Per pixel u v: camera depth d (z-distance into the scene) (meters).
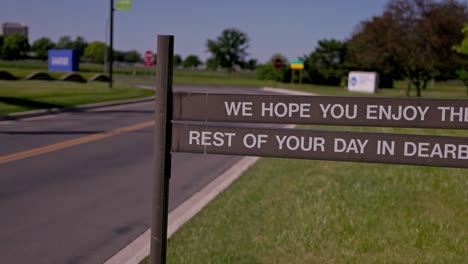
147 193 8.80
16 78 42.88
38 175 10.09
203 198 8.02
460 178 9.20
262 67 77.62
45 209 7.73
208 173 10.82
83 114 22.42
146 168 11.00
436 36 40.72
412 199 7.76
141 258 5.41
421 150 3.18
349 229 6.18
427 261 5.23
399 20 41.97
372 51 43.50
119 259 5.62
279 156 3.35
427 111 3.15
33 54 127.06
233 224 6.45
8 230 6.71
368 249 5.57
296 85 67.19
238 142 3.39
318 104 3.28
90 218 7.30
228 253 5.40
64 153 12.64
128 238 6.47
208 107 3.40
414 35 41.50
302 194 7.97
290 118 3.32
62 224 7.00
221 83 64.94
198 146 3.43
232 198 7.86
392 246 5.67
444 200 7.75
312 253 5.43
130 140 15.11
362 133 3.24
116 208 7.84
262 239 5.84
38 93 28.23
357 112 3.24
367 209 7.10
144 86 48.00
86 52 134.75
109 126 18.42
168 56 3.35
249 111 3.36
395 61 44.50
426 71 43.69
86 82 47.03
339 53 75.19
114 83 50.19
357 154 3.26
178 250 5.53
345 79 76.38
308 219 6.57
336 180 9.00
